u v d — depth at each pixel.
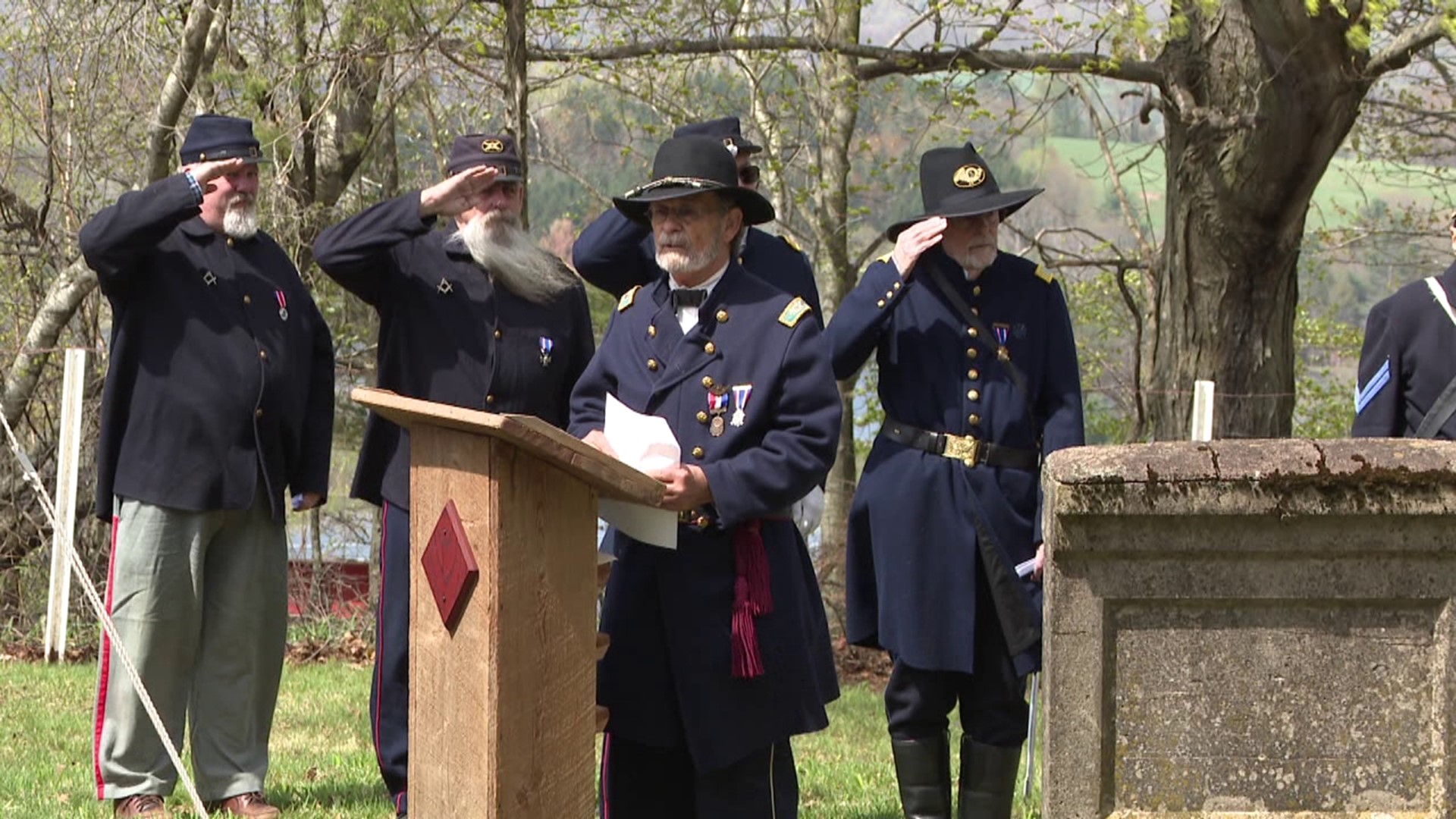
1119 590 3.75
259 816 6.09
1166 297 14.62
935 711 5.74
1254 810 3.80
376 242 5.89
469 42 13.74
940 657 5.50
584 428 4.81
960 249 5.72
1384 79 17.72
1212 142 13.70
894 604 5.59
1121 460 3.69
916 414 5.69
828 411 4.55
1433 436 5.72
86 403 13.34
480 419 3.30
